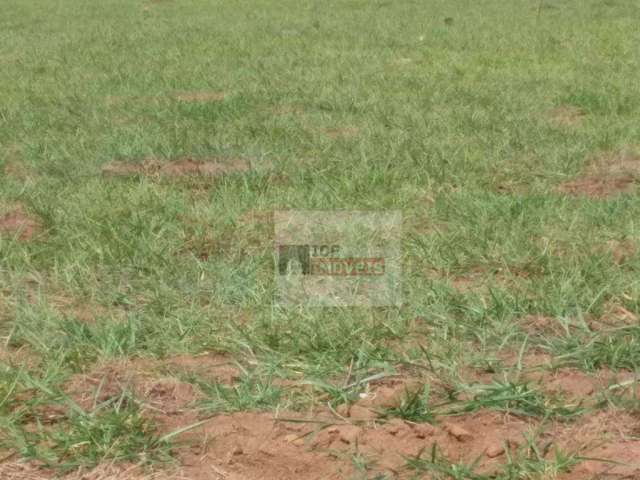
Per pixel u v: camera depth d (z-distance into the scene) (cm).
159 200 760
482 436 446
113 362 517
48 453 438
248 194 777
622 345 512
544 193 785
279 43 1795
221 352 530
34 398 477
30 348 537
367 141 959
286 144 962
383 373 495
